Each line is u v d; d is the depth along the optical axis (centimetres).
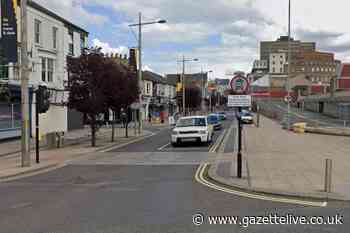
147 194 1192
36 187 1359
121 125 5622
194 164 1897
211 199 1105
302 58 15050
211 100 13225
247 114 6275
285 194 1153
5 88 2795
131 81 3322
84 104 2767
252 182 1337
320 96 9594
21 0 1859
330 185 1185
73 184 1406
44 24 3734
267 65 14712
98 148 2672
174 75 12012
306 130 4009
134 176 1568
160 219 892
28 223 873
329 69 15375
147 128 5216
